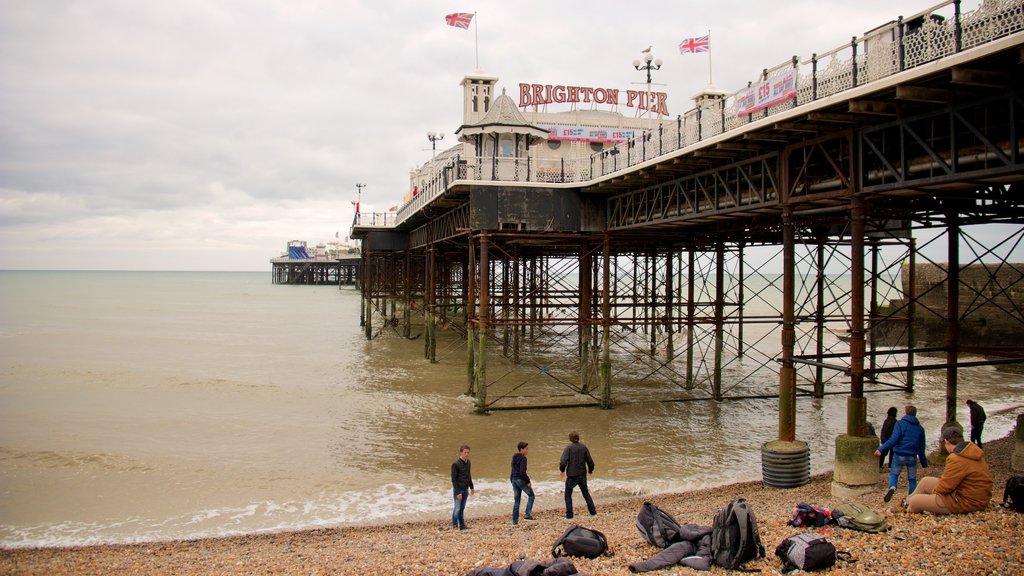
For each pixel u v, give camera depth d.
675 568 9.64
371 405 27.05
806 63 14.97
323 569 11.13
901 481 15.86
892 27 12.83
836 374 33.59
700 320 29.00
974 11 11.21
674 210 23.39
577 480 14.33
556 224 26.77
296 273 198.62
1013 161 11.53
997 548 9.36
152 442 21.75
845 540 10.32
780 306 85.44
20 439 21.97
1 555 13.20
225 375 34.66
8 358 41.78
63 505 16.31
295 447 21.22
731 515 9.80
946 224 19.48
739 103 17.38
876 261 27.66
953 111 12.62
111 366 38.12
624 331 53.66
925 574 8.77
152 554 13.10
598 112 43.75
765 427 23.20
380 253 57.94
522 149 32.78
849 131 15.08
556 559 9.51
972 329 41.91
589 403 26.56
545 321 25.92
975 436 17.98
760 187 19.14
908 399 27.77
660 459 19.61
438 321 59.09
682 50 32.19
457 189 27.05
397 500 16.67
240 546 13.57
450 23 42.69
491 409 26.03
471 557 11.19
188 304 103.56
